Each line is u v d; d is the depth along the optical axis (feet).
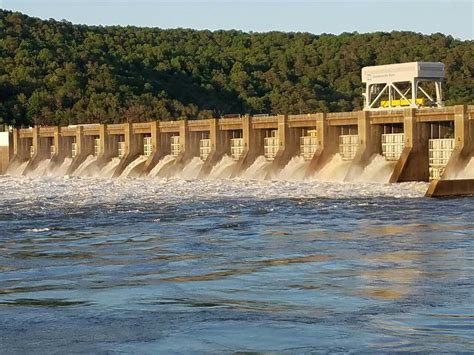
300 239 173.37
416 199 267.39
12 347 91.61
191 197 293.23
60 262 148.56
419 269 133.39
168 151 469.16
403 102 402.93
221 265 142.20
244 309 107.76
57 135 533.55
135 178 440.86
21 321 102.83
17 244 174.70
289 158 399.24
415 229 187.01
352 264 139.74
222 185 349.82
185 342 92.32
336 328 96.94
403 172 338.75
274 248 160.86
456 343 89.76
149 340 93.40
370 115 361.10
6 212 250.98
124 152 491.72
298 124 394.93
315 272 133.08
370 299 111.86
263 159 418.51
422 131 345.10
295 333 95.14
